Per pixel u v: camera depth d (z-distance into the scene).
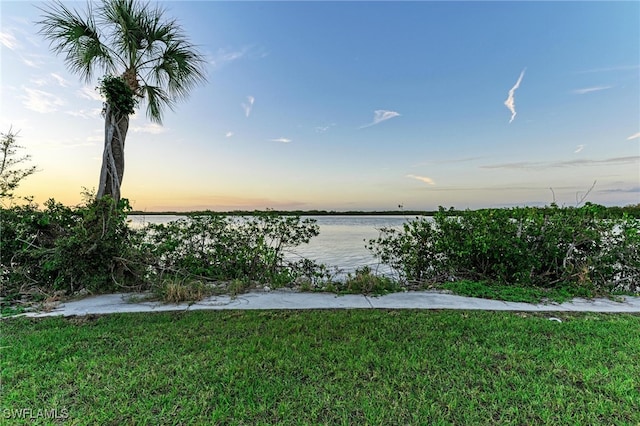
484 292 5.06
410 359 2.80
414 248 6.11
